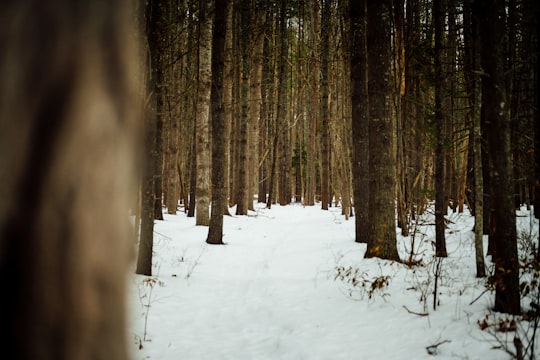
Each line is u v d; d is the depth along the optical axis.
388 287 7.05
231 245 12.16
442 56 10.78
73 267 0.38
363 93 11.58
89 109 0.39
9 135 0.37
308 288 7.82
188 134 23.23
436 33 10.19
